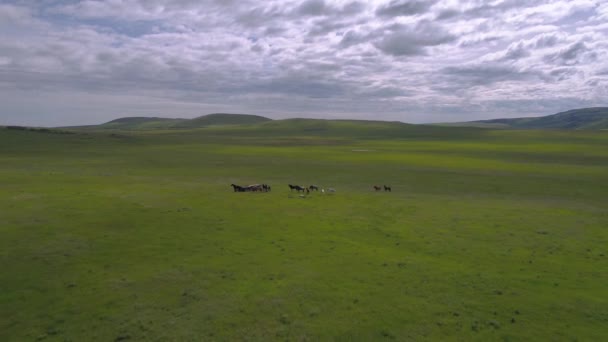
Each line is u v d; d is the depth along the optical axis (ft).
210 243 87.40
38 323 53.11
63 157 299.17
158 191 151.74
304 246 86.74
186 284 65.67
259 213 118.21
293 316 56.13
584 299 62.49
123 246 83.87
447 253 83.87
